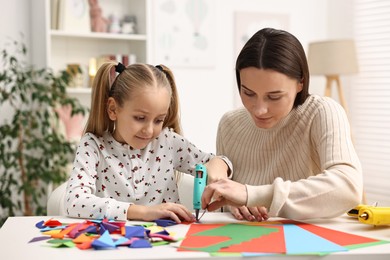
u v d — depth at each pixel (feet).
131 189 4.70
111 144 4.73
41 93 9.99
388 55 13.32
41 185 10.36
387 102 13.26
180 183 5.54
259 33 3.91
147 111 4.23
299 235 3.23
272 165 4.70
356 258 2.84
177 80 12.84
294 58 3.80
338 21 14.55
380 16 13.52
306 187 3.65
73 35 10.50
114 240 3.09
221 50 13.32
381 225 3.57
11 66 10.50
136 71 4.35
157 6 12.57
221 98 13.35
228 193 3.61
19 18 10.59
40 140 9.50
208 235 3.24
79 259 2.73
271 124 3.93
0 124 10.36
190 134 13.01
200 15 13.01
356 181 3.70
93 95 4.66
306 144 4.43
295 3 14.28
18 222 3.75
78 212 3.89
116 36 10.89
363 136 14.05
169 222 3.59
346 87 14.49
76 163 4.44
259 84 3.72
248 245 2.97
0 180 9.60
